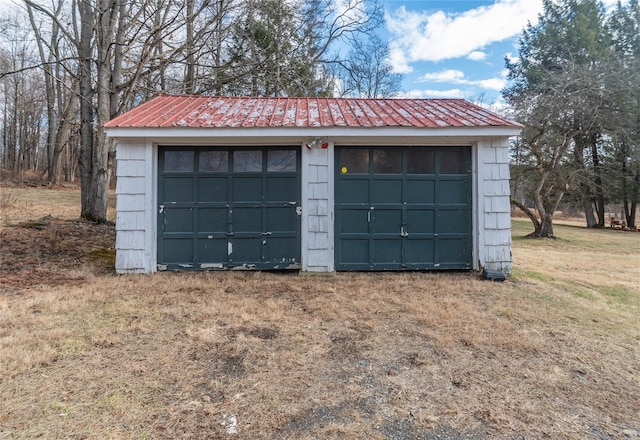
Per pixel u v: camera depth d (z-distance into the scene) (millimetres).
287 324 3629
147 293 4570
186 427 2078
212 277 5410
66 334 3244
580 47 16562
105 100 9133
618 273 6969
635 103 14297
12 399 2281
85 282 5020
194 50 10672
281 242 5879
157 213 5750
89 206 9281
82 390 2406
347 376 2668
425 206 5910
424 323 3701
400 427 2127
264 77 13828
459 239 5941
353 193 5879
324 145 5711
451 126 5398
